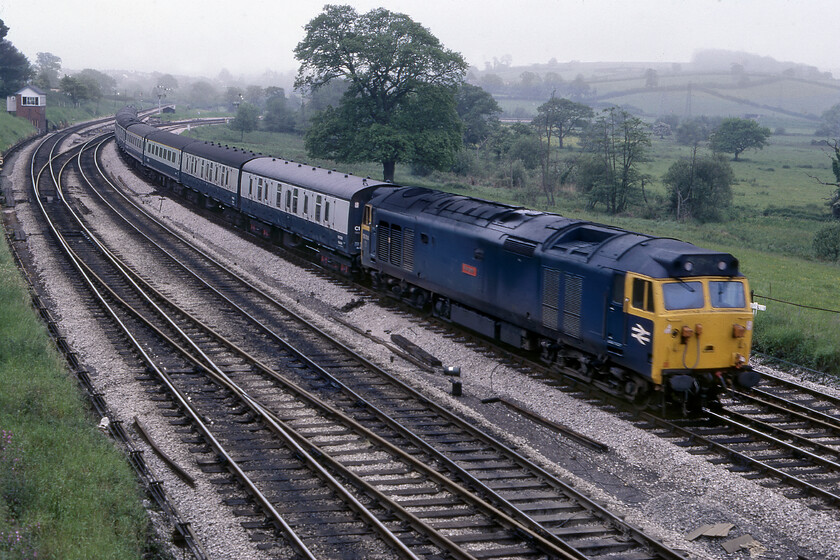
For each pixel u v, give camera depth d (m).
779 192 82.12
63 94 148.88
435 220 22.64
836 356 20.50
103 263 29.69
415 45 57.12
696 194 64.38
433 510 11.86
